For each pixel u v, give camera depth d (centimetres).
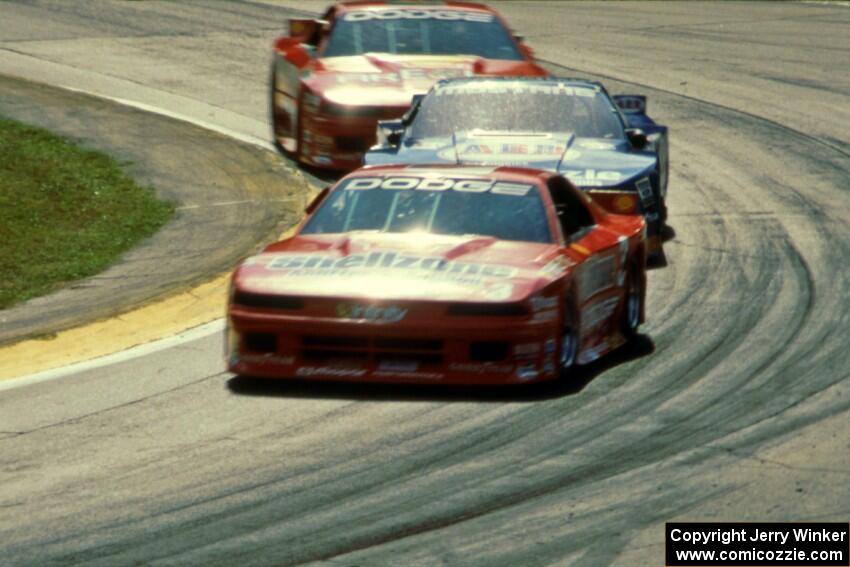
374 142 6072
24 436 3222
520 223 3781
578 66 9106
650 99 8194
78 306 4409
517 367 3444
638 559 2514
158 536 2628
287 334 3484
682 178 6394
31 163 6159
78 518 2722
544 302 3475
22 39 9212
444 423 3275
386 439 3166
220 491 2855
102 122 7106
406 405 3409
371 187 3962
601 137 5141
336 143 6103
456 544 2583
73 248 5188
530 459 3031
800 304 4369
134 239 5312
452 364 3444
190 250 5091
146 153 6562
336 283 3500
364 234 3778
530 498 2806
